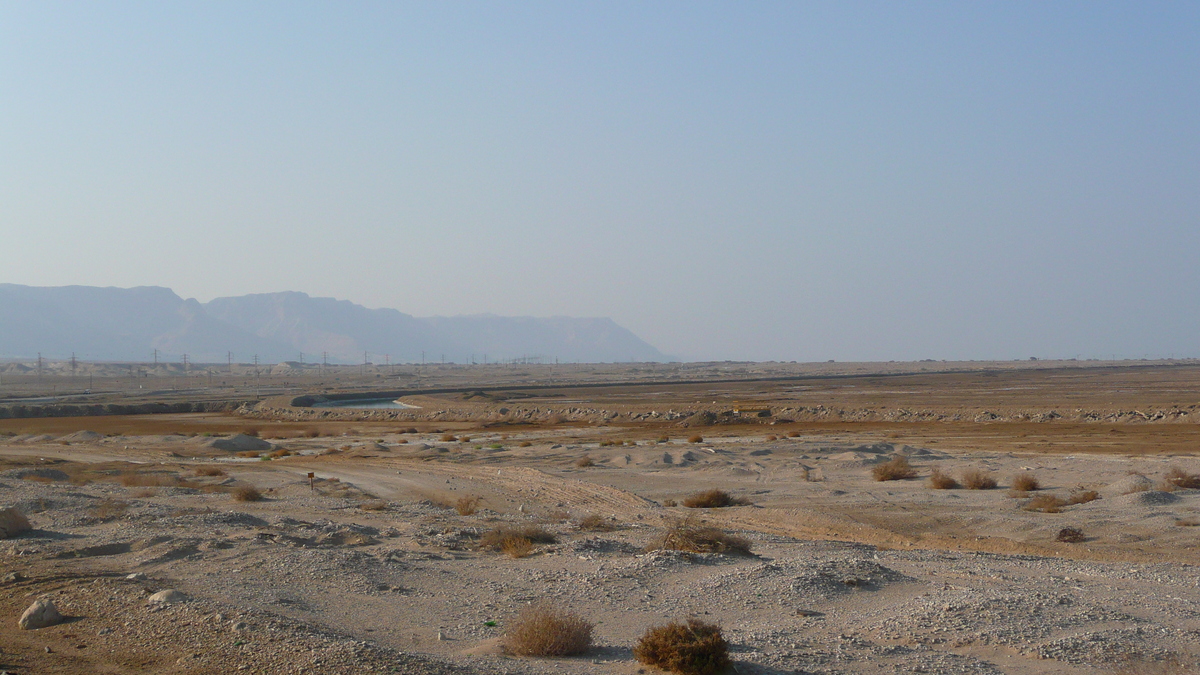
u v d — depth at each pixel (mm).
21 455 63219
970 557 19609
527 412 111312
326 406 148250
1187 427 68375
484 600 14961
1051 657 10781
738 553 19375
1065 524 26547
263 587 15570
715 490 35250
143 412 127625
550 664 10867
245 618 12523
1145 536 24266
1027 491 34875
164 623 12680
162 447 71500
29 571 16969
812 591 14562
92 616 13422
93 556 19125
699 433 78500
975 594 13562
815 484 40094
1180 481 33906
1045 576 16484
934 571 17094
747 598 14375
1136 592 14742
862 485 39406
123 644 11930
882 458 48500
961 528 27062
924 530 27031
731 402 125375
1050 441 59812
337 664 10406
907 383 191125
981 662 10711
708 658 10312
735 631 12516
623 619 13484
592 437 76312
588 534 24453
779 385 190500
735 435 74625
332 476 47375
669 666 10453
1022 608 12742
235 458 64062
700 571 16859
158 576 16594
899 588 15000
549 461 53656
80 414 122250
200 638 11844
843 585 15047
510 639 11758
